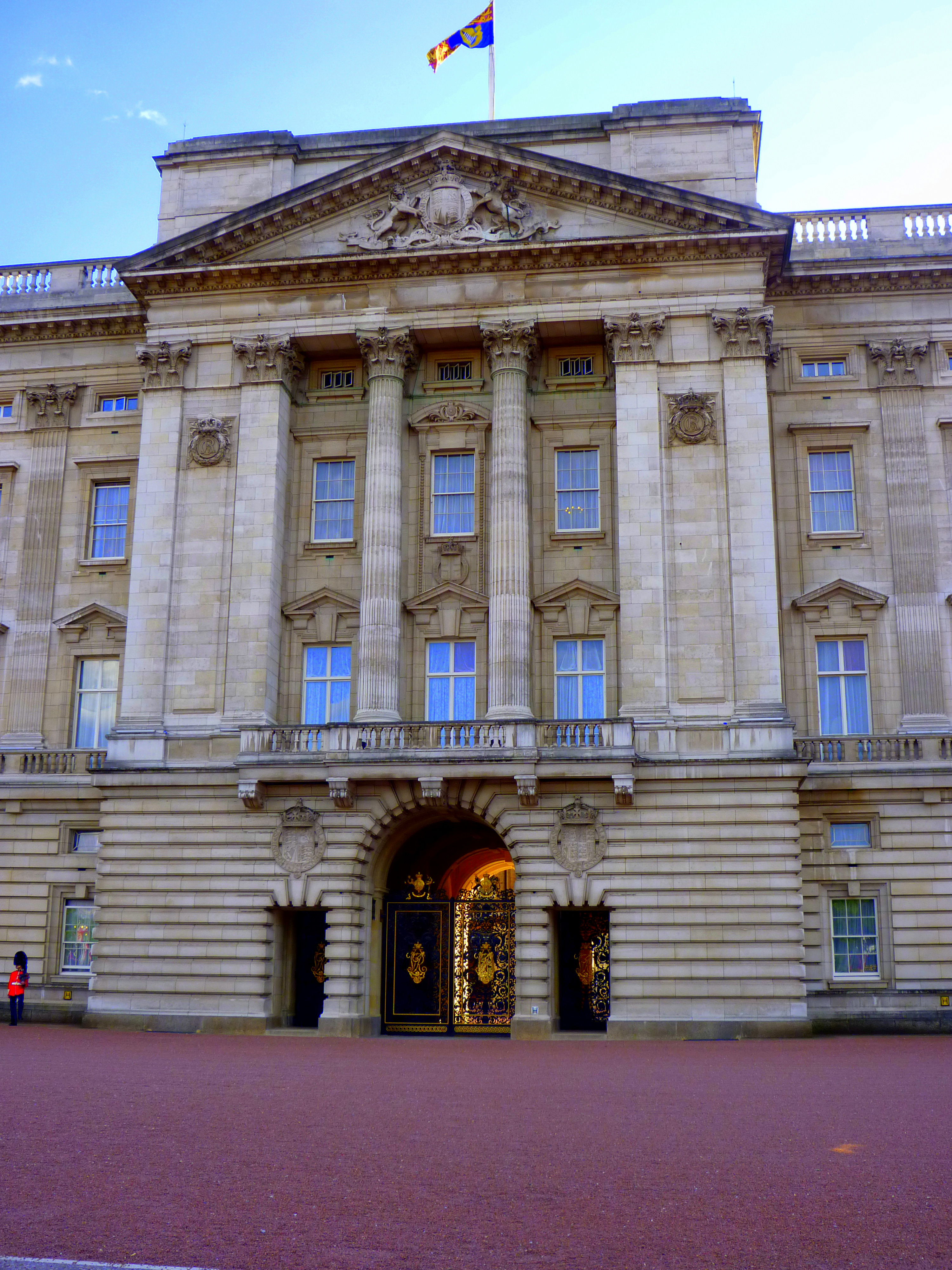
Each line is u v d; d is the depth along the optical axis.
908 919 37.97
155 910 37.88
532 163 40.44
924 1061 26.81
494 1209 11.21
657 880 35.91
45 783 42.34
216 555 40.34
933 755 38.84
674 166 41.66
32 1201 11.28
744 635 37.34
